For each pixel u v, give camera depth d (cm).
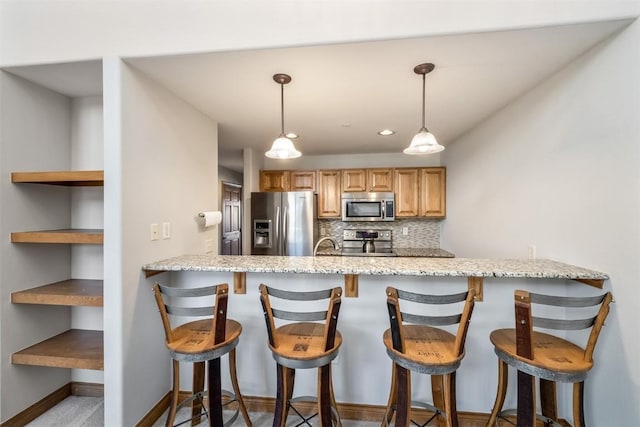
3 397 174
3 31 174
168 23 164
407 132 316
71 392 214
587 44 154
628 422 141
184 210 230
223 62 172
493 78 191
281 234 386
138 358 179
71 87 201
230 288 201
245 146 387
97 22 168
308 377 197
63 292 183
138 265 179
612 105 146
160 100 201
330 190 415
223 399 201
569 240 173
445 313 186
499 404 155
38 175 175
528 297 129
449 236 379
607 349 152
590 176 159
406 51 162
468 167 313
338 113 256
